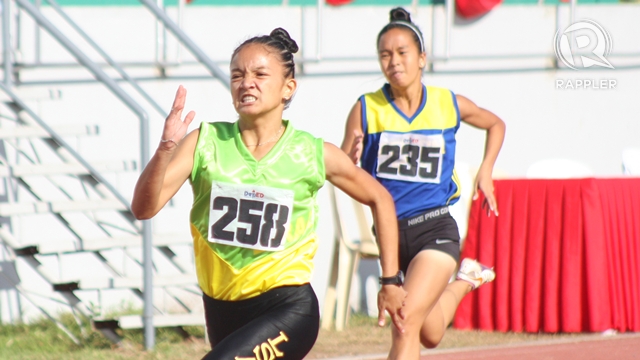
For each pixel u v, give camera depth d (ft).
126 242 71.31
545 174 90.74
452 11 97.14
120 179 87.20
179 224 88.74
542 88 99.35
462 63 97.09
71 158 78.28
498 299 78.28
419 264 49.73
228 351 33.53
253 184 35.68
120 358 65.21
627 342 72.49
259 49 35.83
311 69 92.53
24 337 74.79
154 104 79.00
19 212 69.41
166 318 69.15
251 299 36.09
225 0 94.84
